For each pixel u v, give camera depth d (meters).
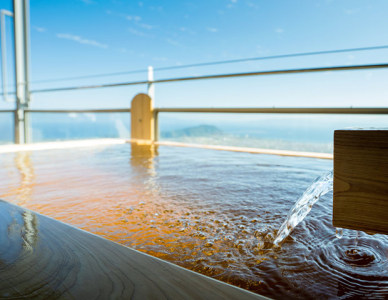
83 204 1.12
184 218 0.95
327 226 0.85
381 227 0.45
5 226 0.55
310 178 1.64
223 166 2.07
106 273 0.38
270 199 1.20
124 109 4.10
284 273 0.58
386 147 0.44
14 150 3.04
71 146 3.49
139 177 1.69
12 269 0.39
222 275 0.58
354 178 0.47
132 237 0.79
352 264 0.62
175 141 3.90
